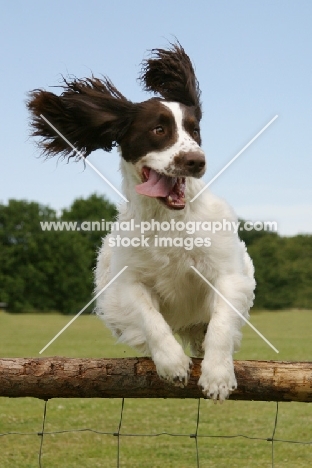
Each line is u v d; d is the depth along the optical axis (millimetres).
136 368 4312
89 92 5234
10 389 4309
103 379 4297
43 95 5285
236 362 4324
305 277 46688
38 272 60469
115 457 6734
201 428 8125
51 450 7051
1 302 60531
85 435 7758
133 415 8977
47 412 9195
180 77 5414
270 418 8750
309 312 43219
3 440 7488
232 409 9391
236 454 6828
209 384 4191
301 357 15180
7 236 61250
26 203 62281
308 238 48156
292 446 7172
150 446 7207
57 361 4320
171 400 10172
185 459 6637
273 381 4211
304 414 9031
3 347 19016
